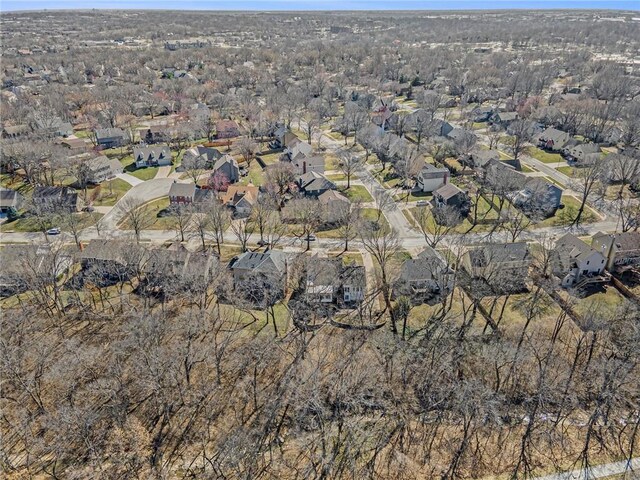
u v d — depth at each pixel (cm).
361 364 5606
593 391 5288
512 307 6725
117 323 6312
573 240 7744
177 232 9088
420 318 6538
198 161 12219
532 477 4409
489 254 7319
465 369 5562
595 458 4578
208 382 5388
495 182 10212
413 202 10419
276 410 5053
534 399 5188
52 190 10112
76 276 7488
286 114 16825
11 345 5347
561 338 6062
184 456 4566
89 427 4722
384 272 7231
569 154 13050
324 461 4506
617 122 15662
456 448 4691
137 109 17838
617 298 6888
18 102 17912
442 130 15325
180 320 6172
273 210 9788
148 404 5059
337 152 13950
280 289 7031
